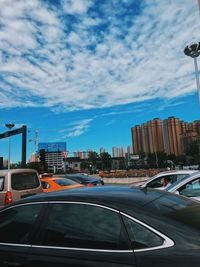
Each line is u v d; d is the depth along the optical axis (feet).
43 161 123.24
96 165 402.72
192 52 79.20
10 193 35.24
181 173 30.35
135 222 10.11
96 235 10.44
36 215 11.89
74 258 10.21
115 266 9.49
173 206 11.26
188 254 9.02
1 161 157.28
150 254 9.34
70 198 11.60
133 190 12.67
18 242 11.62
